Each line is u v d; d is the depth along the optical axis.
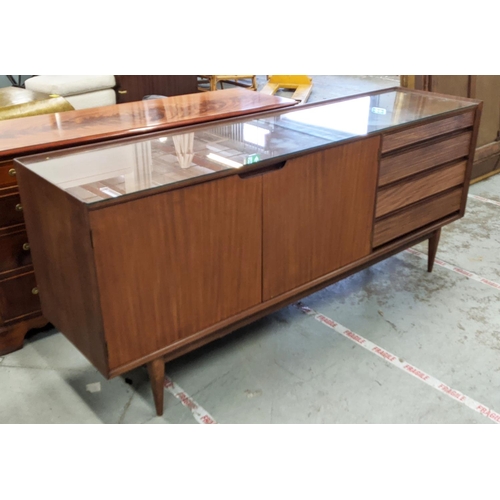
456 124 2.61
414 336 2.50
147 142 2.18
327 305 2.75
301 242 2.19
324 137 2.18
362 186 2.31
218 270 1.95
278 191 2.01
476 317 2.63
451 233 3.49
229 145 2.12
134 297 1.75
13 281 2.31
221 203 1.85
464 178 2.83
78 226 1.60
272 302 2.19
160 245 1.75
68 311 1.89
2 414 2.05
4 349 2.38
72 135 2.27
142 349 1.85
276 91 6.15
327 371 2.28
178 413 2.06
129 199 1.61
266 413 2.06
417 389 2.17
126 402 2.12
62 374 2.28
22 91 3.38
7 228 2.22
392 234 2.58
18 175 1.86
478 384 2.19
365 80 7.18
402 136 2.37
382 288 2.89
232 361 2.35
